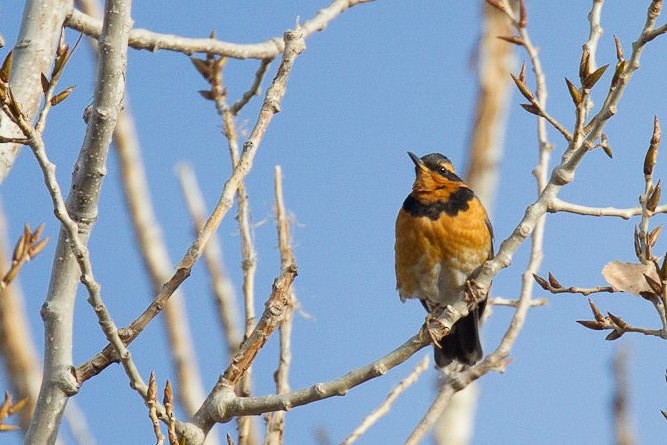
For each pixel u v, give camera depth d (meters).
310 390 9.86
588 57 10.04
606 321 9.88
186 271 9.97
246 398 9.95
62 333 9.76
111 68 9.68
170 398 9.33
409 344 10.21
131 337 9.84
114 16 9.70
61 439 11.98
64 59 8.96
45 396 9.64
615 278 9.98
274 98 10.48
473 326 14.98
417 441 11.06
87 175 9.76
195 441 9.66
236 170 10.25
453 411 18.22
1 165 10.88
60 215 8.80
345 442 11.16
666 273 9.48
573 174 10.33
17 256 11.23
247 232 12.04
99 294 9.01
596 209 10.48
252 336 10.19
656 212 10.07
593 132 10.08
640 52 9.64
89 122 9.75
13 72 11.52
